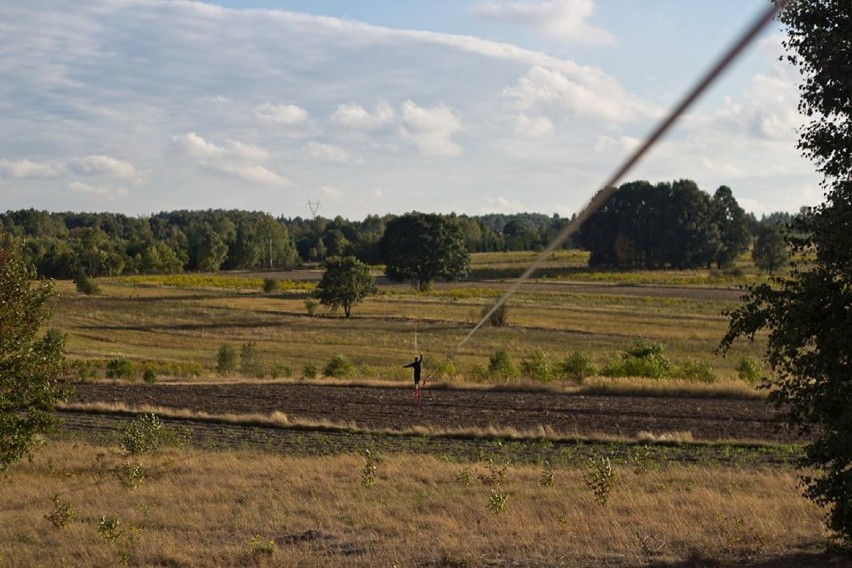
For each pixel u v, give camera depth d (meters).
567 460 27.20
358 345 76.56
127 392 46.28
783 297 13.45
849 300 12.62
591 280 142.00
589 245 170.62
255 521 18.23
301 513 19.03
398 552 15.29
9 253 20.45
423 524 17.75
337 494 21.08
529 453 28.83
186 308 105.81
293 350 73.88
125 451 27.31
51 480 23.75
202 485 22.45
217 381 52.12
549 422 35.06
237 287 140.88
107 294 122.88
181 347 77.06
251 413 38.56
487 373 51.09
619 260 166.50
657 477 23.14
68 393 21.02
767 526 16.44
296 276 168.75
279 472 24.20
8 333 19.81
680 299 111.25
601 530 16.70
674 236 160.38
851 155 12.76
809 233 13.66
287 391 46.41
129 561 15.11
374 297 118.00
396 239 133.50
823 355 12.62
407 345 76.00
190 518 18.58
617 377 48.62
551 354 68.88
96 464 26.09
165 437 30.92
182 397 44.22
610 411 37.69
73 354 70.25
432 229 132.12
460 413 37.81
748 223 162.00
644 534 16.30
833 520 13.20
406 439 32.31
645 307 103.31
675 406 38.91
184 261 182.50
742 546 15.12
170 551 15.38
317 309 104.50
